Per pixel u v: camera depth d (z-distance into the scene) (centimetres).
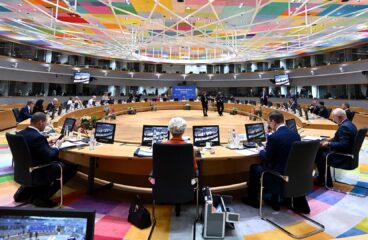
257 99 2262
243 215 285
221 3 931
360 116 909
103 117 1234
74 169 336
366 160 527
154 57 2608
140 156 296
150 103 1858
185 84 2584
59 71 1852
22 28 1198
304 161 253
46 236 88
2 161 493
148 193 345
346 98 1600
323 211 293
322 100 1730
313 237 238
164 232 247
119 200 323
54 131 520
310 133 496
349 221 269
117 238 234
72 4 962
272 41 1606
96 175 387
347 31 1226
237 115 1556
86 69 2048
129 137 706
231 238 236
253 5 940
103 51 1803
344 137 347
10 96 1452
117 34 1313
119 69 2381
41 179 281
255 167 310
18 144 266
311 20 1146
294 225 261
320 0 872
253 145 362
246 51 1789
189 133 762
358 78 1547
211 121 1204
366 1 868
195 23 1249
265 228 256
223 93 2561
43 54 1859
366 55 1555
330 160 363
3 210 89
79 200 320
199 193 305
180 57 2692
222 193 348
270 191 272
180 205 302
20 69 1555
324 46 1677
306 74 1922
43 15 976
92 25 1073
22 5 926
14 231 88
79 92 2088
